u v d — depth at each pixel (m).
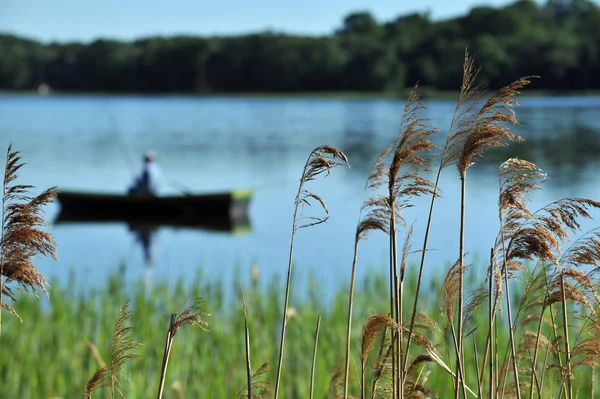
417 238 20.83
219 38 141.62
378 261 19.22
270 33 138.75
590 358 3.44
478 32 97.75
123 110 113.25
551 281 3.45
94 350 6.75
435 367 7.60
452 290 3.36
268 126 74.81
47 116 99.00
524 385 3.82
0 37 164.00
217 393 8.57
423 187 3.16
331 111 98.88
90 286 16.23
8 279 2.99
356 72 124.31
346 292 13.07
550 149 43.62
